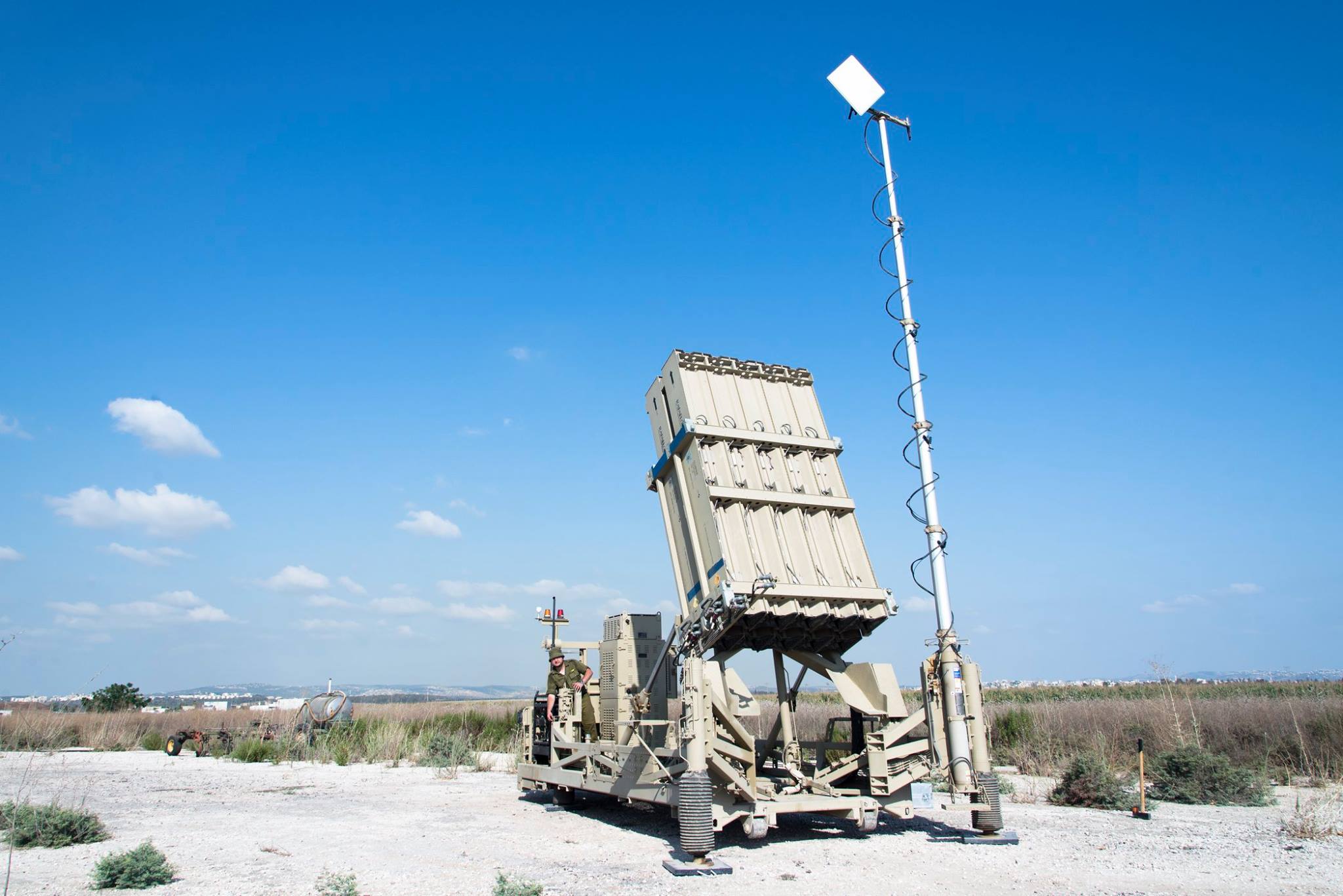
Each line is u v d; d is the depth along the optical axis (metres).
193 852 9.41
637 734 10.48
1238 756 17.41
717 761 8.77
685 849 8.31
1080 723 20.88
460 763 21.25
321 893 7.26
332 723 25.78
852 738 10.47
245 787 16.38
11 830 9.88
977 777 9.54
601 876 8.04
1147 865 8.48
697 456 9.94
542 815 12.41
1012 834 9.56
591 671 13.45
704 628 9.46
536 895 6.77
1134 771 15.62
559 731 13.03
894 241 10.79
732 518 9.77
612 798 14.01
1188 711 20.08
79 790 15.79
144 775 18.84
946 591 9.73
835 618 10.02
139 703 48.97
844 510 10.55
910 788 9.89
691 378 10.45
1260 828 10.66
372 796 14.80
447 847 9.75
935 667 9.71
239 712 38.22
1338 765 16.17
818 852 9.05
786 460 10.55
